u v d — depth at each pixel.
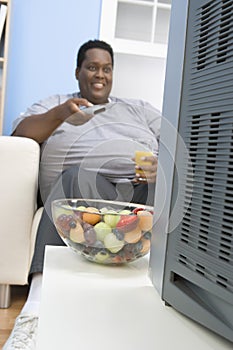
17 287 1.77
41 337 0.43
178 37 0.59
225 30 0.47
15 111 2.43
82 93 2.19
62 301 0.54
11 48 2.40
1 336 1.25
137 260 0.80
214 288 0.46
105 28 2.47
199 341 0.45
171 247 0.57
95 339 0.44
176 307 0.53
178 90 0.58
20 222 1.49
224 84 0.47
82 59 2.17
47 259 0.76
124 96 2.63
